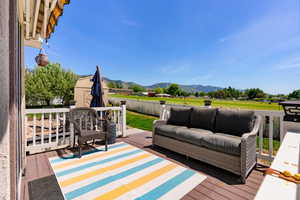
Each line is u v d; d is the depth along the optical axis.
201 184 2.07
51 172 2.35
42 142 3.24
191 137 2.79
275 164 0.92
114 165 2.62
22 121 2.25
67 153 3.17
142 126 6.30
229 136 2.65
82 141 2.96
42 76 13.40
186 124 3.51
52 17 2.08
